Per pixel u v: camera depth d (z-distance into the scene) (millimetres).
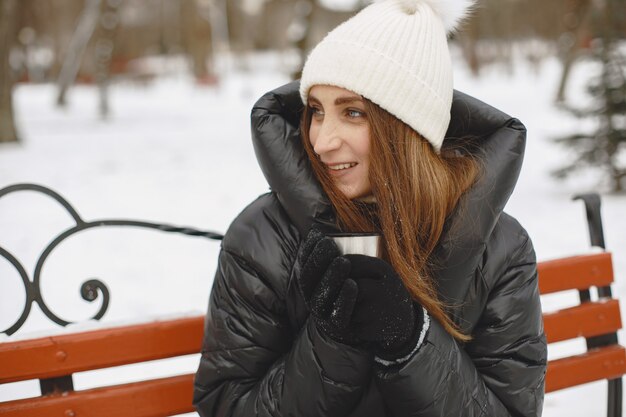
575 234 6410
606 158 8477
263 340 1685
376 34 1588
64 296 4789
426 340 1518
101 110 22188
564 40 20125
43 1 32562
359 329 1438
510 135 1712
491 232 1681
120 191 9062
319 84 1629
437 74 1627
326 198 1665
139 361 1942
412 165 1602
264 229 1718
